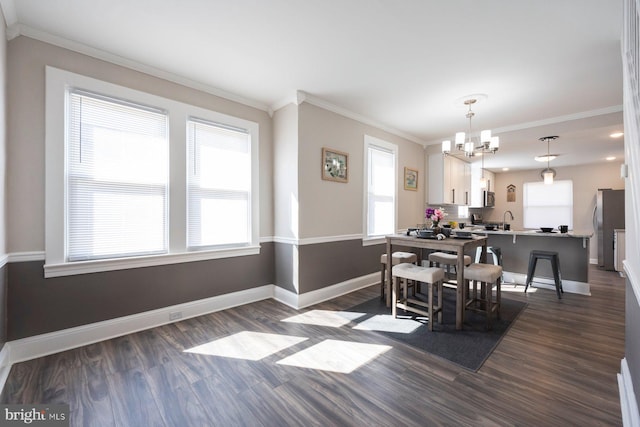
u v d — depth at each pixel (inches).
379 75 112.0
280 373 78.5
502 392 70.0
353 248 157.3
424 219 210.4
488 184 282.4
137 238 105.0
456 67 105.3
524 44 90.8
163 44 92.0
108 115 98.5
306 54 97.8
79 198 93.4
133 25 82.7
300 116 130.0
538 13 76.7
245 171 135.5
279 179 140.4
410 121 165.9
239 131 133.0
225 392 70.6
